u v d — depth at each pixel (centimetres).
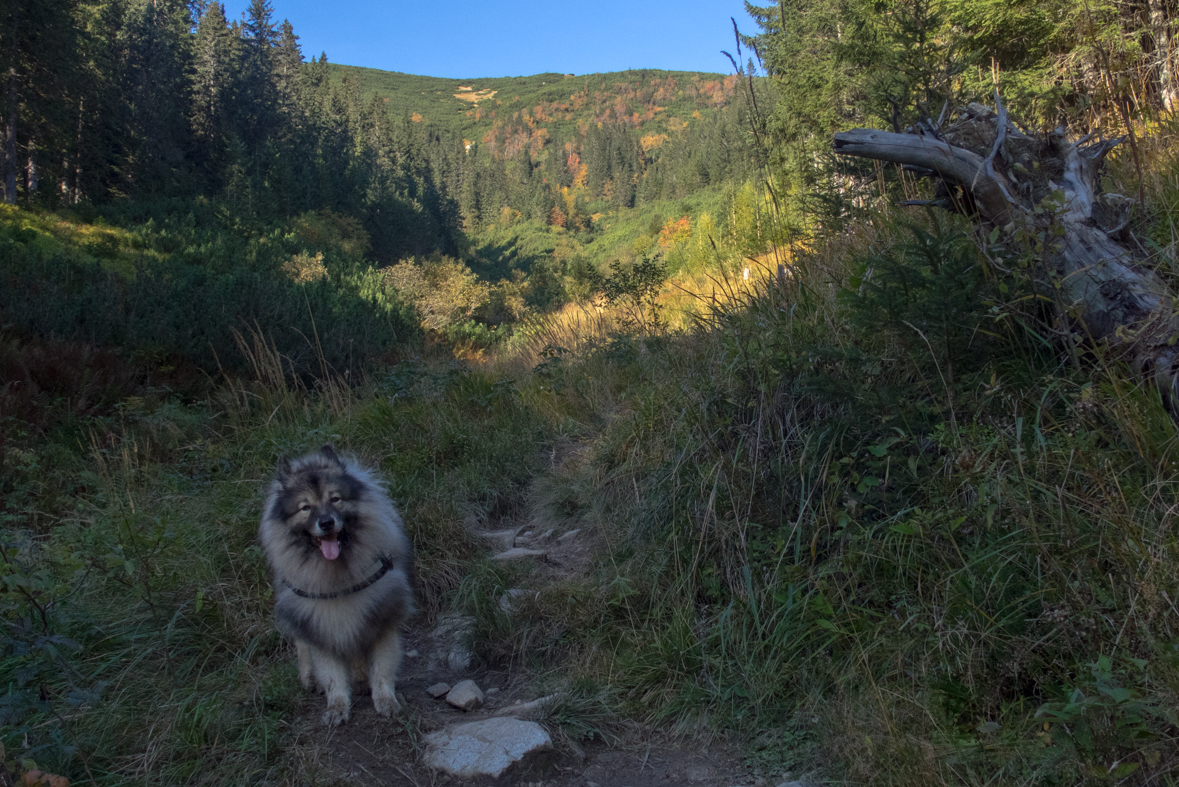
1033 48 470
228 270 1952
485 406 433
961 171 233
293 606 200
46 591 203
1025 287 218
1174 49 372
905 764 160
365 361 686
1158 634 158
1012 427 206
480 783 179
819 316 268
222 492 317
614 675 212
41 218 2036
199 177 3531
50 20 2084
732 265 458
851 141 251
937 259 217
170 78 3784
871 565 205
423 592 264
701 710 197
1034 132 240
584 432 390
